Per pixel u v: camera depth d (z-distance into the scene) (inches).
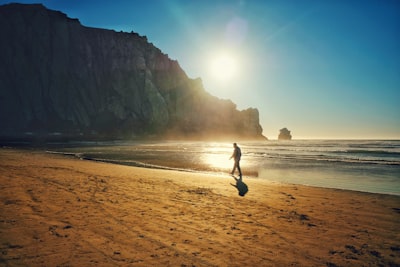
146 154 1380.4
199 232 235.6
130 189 407.2
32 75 5014.8
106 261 169.0
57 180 441.4
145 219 263.1
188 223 259.0
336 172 785.6
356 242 226.4
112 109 5319.9
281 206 348.2
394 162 1078.4
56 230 218.5
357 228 264.8
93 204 306.5
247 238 227.1
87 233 216.7
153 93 5634.8
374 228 265.6
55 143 2519.7
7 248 180.1
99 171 595.2
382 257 196.9
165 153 1475.1
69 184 414.3
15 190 349.1
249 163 1034.7
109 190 390.0
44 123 4879.4
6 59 4899.1
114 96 5438.0
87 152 1418.6
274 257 191.0
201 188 448.8
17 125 4709.6
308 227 264.2
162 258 178.4
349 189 532.1
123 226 239.0
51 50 5255.9
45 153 1179.3
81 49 5585.6
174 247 198.8
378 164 1007.0
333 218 299.7
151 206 314.2
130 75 5669.3
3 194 324.5
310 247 213.0
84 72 5442.9
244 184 516.1
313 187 507.8
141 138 5039.4
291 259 188.9
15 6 5265.8
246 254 193.8
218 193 414.9
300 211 326.6
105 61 5757.9
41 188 371.2
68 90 5196.9
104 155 1255.5
